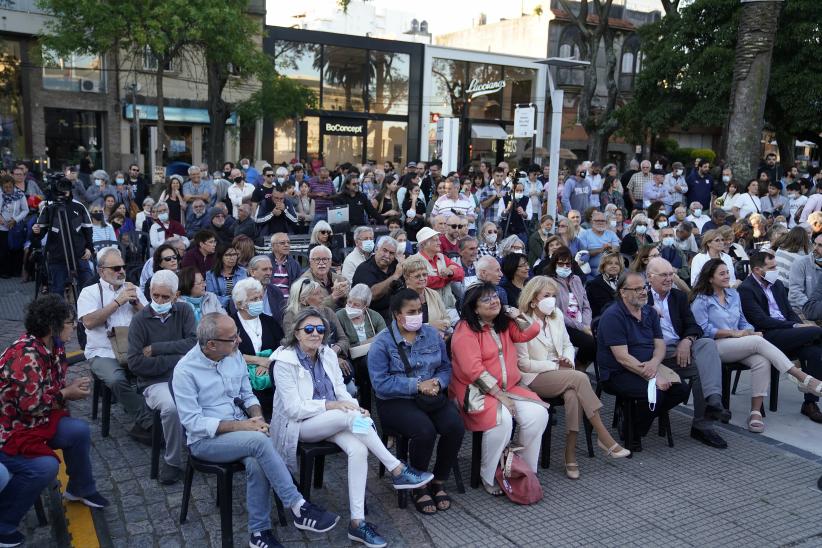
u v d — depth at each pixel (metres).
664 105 22.77
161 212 10.55
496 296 5.28
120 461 5.35
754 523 4.74
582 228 10.16
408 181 14.52
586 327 6.89
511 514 4.79
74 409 6.34
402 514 4.75
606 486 5.26
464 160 29.95
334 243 10.66
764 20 14.60
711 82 20.89
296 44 25.72
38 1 17.41
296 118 25.03
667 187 15.23
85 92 20.95
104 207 11.20
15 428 4.16
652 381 5.71
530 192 14.09
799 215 14.16
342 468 5.43
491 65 30.19
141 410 5.42
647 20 34.50
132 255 10.52
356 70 27.06
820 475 5.53
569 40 32.75
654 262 6.48
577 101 32.38
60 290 9.29
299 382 4.73
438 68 28.86
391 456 4.65
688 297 6.99
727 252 9.49
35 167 19.11
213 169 20.86
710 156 30.88
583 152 32.94
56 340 4.41
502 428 5.02
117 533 4.37
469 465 5.61
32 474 4.09
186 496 4.48
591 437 6.10
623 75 33.62
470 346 5.23
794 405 7.20
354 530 4.36
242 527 4.48
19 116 20.03
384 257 6.89
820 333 6.68
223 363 4.69
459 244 7.97
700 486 5.28
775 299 7.30
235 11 16.67
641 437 6.02
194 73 22.75
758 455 5.90
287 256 7.61
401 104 28.28
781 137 22.28
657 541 4.48
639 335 5.98
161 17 15.54
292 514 4.64
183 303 5.62
